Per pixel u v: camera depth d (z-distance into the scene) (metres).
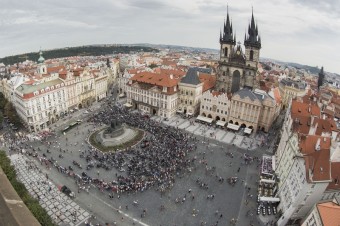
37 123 144.50
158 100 162.38
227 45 173.00
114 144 122.50
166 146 121.81
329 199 76.19
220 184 98.31
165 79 163.62
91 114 167.88
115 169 104.19
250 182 100.31
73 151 117.69
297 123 97.88
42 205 83.81
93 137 130.50
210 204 87.62
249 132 140.38
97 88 197.25
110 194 90.19
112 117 157.50
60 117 162.38
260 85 183.75
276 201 86.56
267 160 112.19
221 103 153.00
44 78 160.38
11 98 164.12
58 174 100.25
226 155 119.50
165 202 87.62
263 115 144.62
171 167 105.44
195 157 115.31
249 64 167.88
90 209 83.25
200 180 100.00
